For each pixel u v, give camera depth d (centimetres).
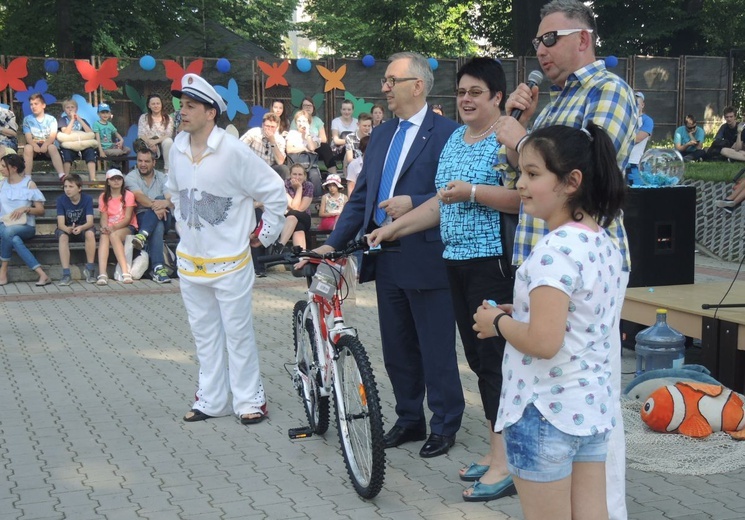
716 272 1212
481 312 282
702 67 2377
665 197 754
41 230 1270
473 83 438
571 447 268
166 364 734
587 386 269
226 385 581
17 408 606
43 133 1403
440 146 488
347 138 1519
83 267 1202
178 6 2817
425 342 491
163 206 1187
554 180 268
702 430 508
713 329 597
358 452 442
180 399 628
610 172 270
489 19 3106
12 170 1164
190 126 538
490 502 429
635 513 411
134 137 1611
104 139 1518
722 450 490
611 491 358
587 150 268
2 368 722
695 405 512
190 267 560
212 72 1781
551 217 275
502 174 414
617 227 345
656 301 666
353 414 438
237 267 554
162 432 550
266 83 1819
